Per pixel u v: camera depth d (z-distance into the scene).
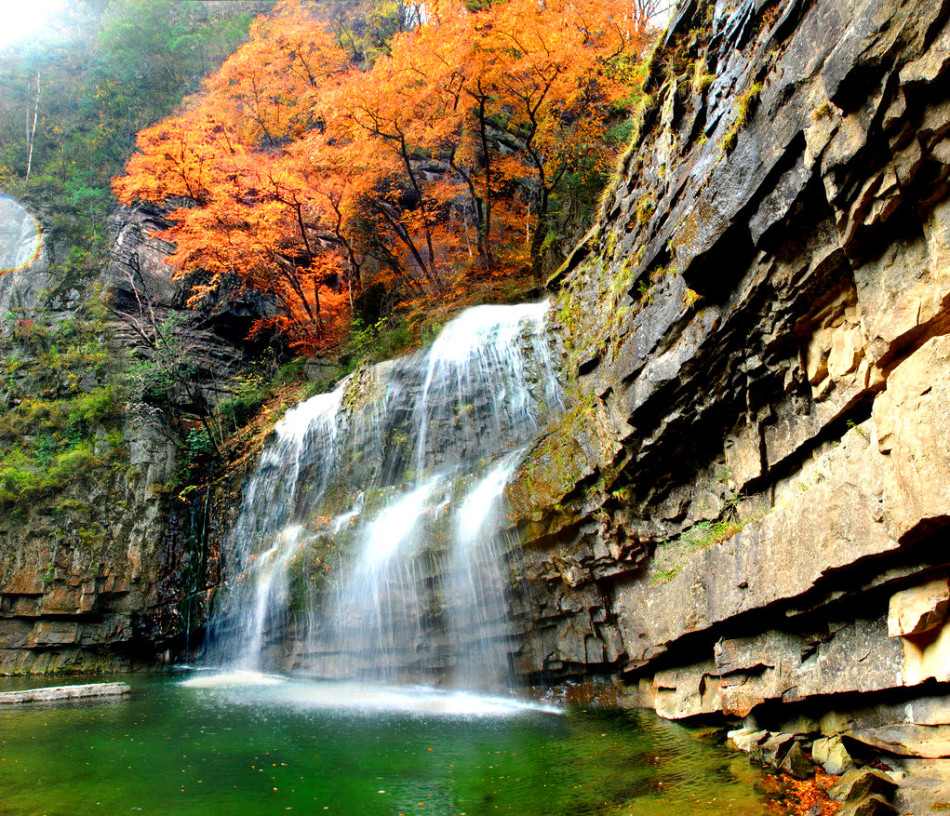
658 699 8.03
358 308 21.48
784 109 5.38
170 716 9.19
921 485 4.21
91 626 15.74
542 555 9.51
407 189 22.23
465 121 18.44
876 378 5.10
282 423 17.83
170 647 16.55
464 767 6.40
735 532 6.76
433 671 10.84
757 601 6.10
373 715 8.98
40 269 22.59
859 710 5.39
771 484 6.67
